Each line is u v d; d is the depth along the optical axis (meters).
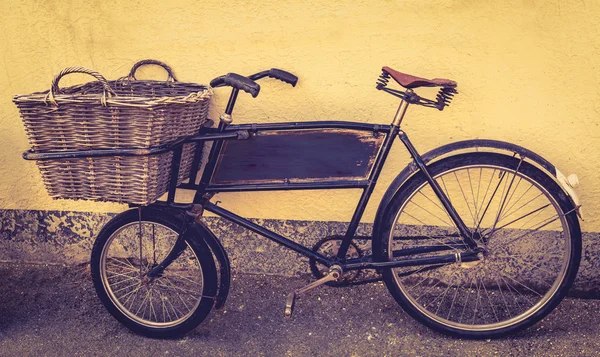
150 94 2.81
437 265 2.67
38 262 3.38
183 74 2.90
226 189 2.58
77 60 2.96
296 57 2.79
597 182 2.78
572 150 2.75
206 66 2.88
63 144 2.24
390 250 2.62
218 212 2.63
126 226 2.64
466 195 2.93
